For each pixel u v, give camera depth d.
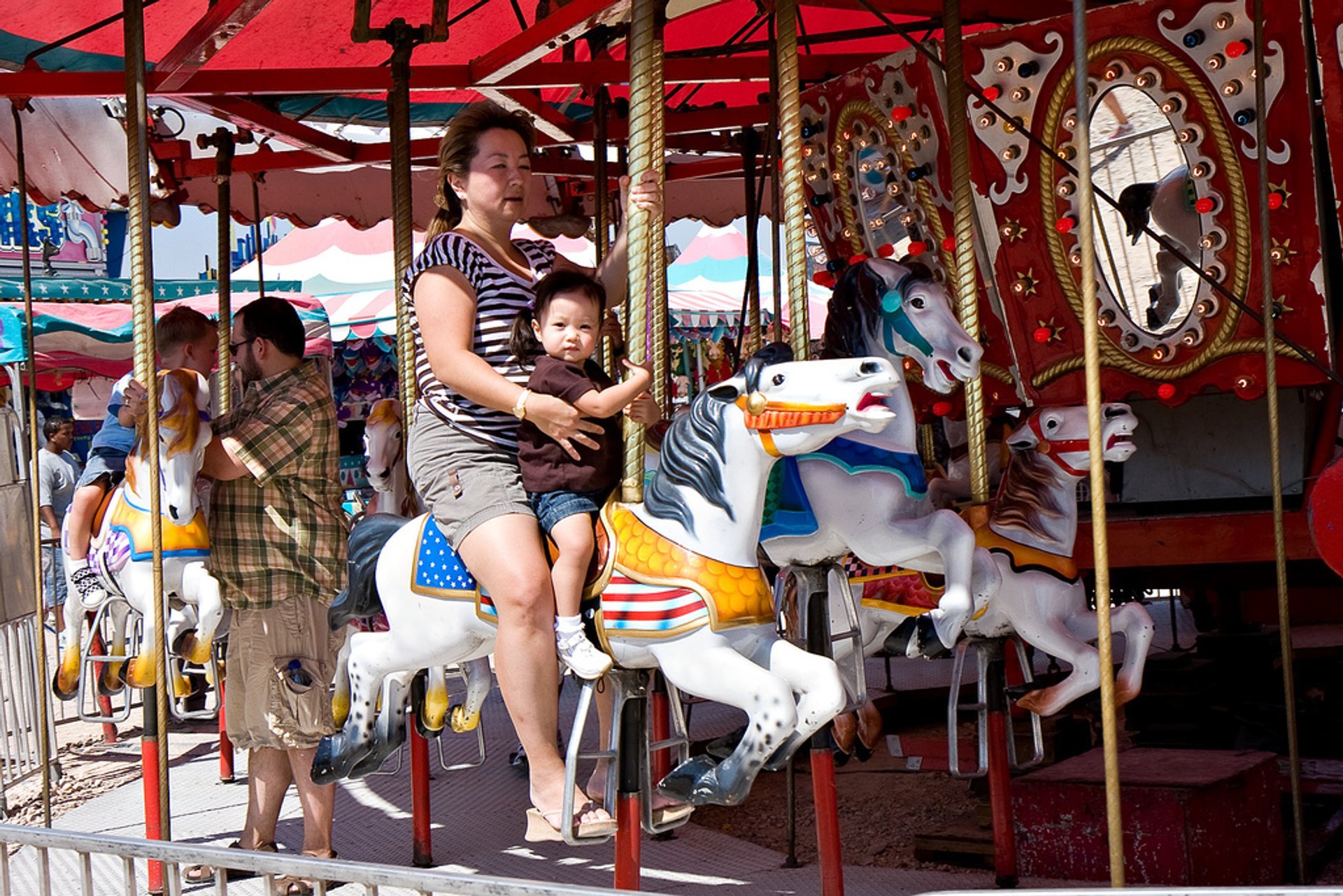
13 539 7.23
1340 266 5.27
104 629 6.43
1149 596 9.20
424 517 3.87
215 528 4.83
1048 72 5.24
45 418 15.66
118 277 19.22
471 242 3.63
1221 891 1.91
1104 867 4.38
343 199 9.66
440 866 5.12
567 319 3.34
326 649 4.93
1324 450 6.00
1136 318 5.46
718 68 6.52
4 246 18.02
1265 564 5.83
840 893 3.89
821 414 3.15
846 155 6.16
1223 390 5.37
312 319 12.59
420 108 8.52
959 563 3.89
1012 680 7.08
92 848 2.77
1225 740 6.22
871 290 4.13
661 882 4.74
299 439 4.85
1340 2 4.72
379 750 4.02
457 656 3.75
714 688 3.17
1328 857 4.70
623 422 3.64
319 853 4.91
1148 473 6.39
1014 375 5.82
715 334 14.30
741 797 3.11
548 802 3.27
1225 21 4.87
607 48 6.39
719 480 3.26
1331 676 6.70
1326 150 5.10
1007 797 4.42
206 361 5.40
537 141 7.76
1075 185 5.36
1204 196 5.13
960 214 4.52
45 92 5.81
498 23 7.38
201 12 6.45
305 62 7.56
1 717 6.87
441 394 3.61
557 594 3.33
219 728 6.99
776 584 4.21
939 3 5.72
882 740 6.82
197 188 9.20
